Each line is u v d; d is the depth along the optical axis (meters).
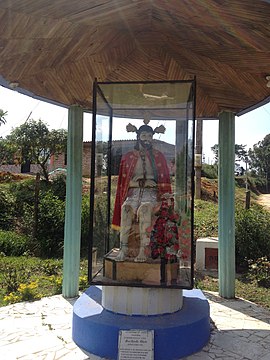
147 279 4.02
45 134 18.09
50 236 10.77
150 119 4.41
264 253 9.03
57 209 11.12
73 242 5.76
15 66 4.28
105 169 4.49
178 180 4.05
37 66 4.36
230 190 6.01
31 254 10.48
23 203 13.32
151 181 4.26
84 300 4.62
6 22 3.30
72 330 4.19
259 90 5.07
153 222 4.12
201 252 8.95
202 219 12.73
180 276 3.99
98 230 4.21
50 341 4.09
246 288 7.26
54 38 3.70
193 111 3.98
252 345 4.11
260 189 38.50
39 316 4.85
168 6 3.11
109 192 4.46
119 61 4.60
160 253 4.06
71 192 5.81
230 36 3.62
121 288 4.14
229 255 5.93
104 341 3.80
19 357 3.70
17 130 18.20
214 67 4.63
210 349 4.00
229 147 6.07
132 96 4.35
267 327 4.65
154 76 5.08
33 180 16.88
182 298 4.48
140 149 4.38
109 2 3.04
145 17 3.41
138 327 3.77
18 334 4.25
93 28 3.63
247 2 2.85
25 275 7.78
